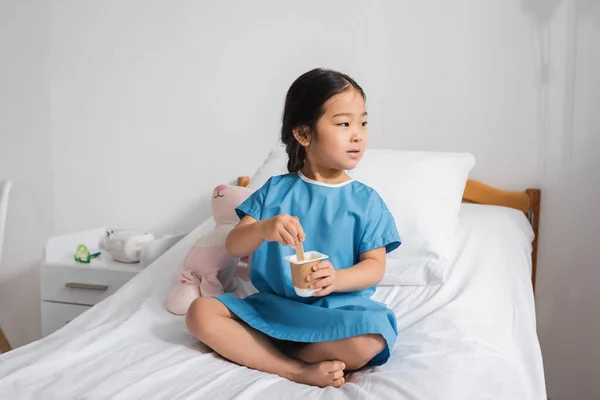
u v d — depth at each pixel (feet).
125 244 7.52
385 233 4.61
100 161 8.72
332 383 3.93
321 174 4.78
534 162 7.27
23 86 8.85
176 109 8.35
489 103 7.32
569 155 7.14
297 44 7.84
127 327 4.79
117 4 8.36
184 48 8.21
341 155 4.53
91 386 3.77
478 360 4.17
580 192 7.16
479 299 5.09
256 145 8.13
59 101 8.75
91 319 5.15
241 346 4.22
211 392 3.69
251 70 8.02
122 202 8.71
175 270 5.88
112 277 7.34
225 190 6.21
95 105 8.63
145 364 4.07
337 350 4.09
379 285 5.57
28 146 8.95
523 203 7.18
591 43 6.95
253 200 4.84
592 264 7.20
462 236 6.08
